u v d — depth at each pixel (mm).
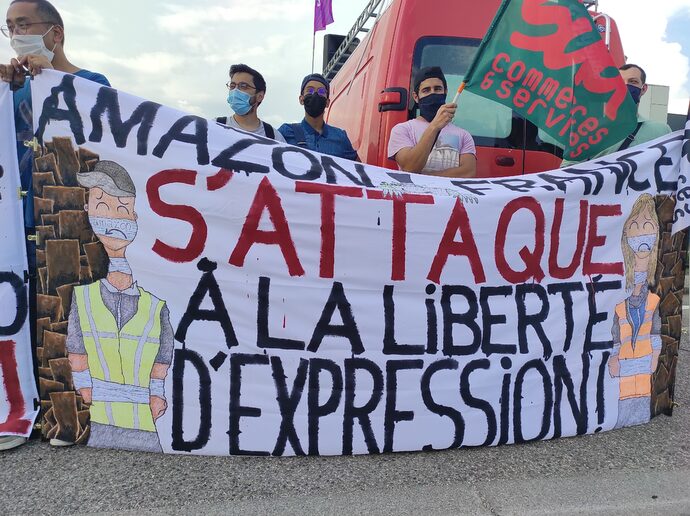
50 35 2760
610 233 3037
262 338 2598
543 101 3096
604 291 3014
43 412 2545
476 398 2748
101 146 2566
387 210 2707
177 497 2182
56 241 2553
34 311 2701
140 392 2543
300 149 2812
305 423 2596
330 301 2654
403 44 3797
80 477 2305
